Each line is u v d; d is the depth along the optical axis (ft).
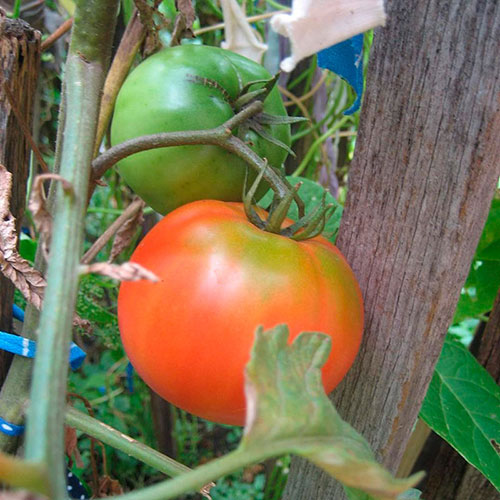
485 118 0.51
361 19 0.43
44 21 1.28
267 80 0.63
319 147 1.37
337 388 0.66
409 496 0.59
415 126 0.54
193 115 0.60
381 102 0.55
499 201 0.92
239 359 0.49
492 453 0.73
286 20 0.41
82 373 1.77
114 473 1.64
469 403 0.78
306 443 0.35
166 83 0.61
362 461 0.34
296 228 0.56
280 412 0.36
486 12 0.49
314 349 0.41
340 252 0.60
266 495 1.56
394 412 0.64
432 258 0.57
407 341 0.61
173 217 0.55
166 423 1.47
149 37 0.73
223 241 0.51
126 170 0.63
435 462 0.97
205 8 1.29
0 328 0.69
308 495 0.71
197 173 0.60
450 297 0.59
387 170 0.57
